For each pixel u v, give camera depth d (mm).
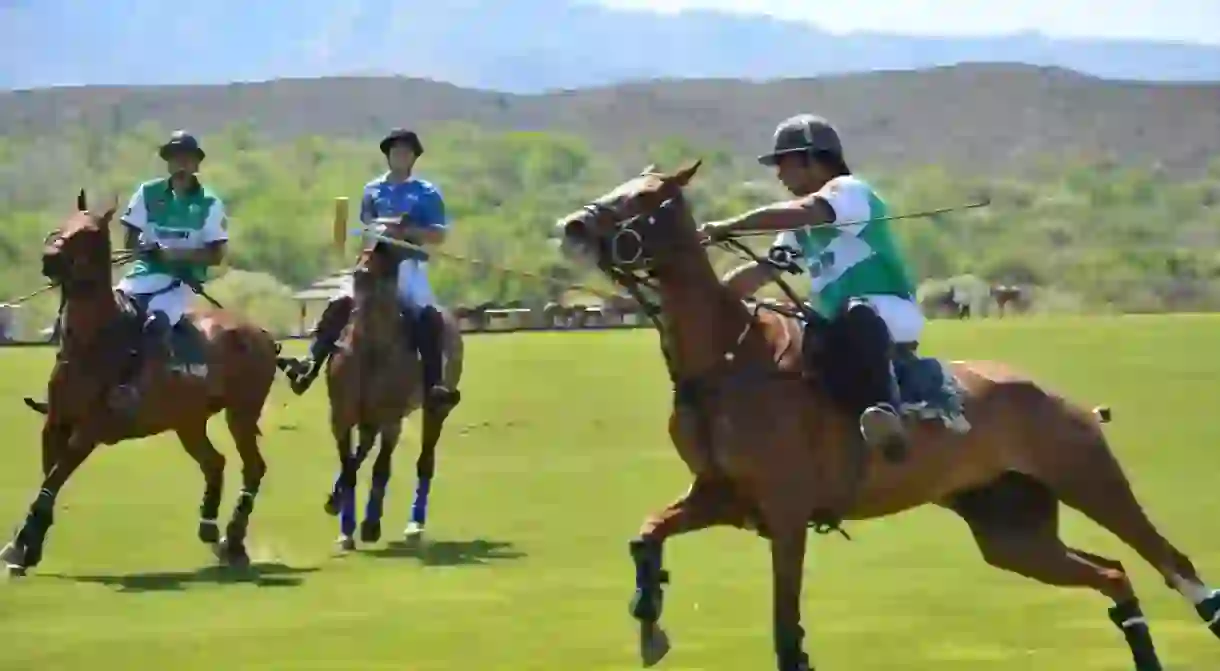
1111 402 33000
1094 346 50625
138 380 14938
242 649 11969
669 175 10086
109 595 14133
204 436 16078
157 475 23141
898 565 15789
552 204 102000
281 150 116375
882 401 10016
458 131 116688
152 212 15539
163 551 16703
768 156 10562
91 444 14922
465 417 31656
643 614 9914
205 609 13523
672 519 10047
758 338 10109
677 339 10102
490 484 22578
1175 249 103438
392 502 20812
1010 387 10625
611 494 21547
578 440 28078
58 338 15133
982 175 143750
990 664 11578
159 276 15547
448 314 18062
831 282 10344
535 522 19078
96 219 14867
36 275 72812
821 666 11539
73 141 118375
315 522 18922
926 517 18969
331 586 14656
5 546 16938
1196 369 41594
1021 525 10875
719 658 11766
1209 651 11969
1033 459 10617
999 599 14023
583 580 15023
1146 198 116688
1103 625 12914
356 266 17031
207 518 16250
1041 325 65062
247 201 91812
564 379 40906
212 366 15531
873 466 10148
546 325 70500
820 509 10109
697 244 10062
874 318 10078
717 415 9961
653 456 25859
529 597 14117
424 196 17328
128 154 115375
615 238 9867
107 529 18172
